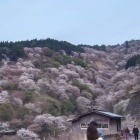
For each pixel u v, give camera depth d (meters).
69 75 90.75
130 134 37.06
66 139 19.98
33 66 92.44
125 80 87.50
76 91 76.94
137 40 162.25
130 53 145.00
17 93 66.69
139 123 54.09
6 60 96.19
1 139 46.38
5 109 57.34
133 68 100.81
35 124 50.81
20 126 53.16
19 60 96.94
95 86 91.62
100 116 33.03
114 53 148.12
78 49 131.75
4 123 53.09
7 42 107.75
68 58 110.12
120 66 128.88
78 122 33.53
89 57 128.12
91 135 6.14
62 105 68.00
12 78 75.94
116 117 33.31
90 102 74.75
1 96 62.78
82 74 97.62
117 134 32.69
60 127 50.28
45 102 64.94
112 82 94.12
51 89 74.00
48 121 51.09
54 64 97.62
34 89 71.38
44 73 87.00
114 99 74.25
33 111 58.62
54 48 117.69
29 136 46.25
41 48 109.19
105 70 116.56
